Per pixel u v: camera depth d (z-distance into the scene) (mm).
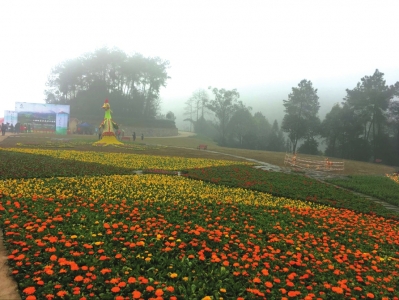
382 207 12555
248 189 14242
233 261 6141
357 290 5379
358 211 11562
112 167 18062
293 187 15227
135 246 6410
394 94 52375
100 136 44469
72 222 7672
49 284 4848
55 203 9320
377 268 6438
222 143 77625
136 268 5562
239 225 8523
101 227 7352
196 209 9844
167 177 15891
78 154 24969
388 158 51375
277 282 5371
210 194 12312
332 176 21797
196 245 6668
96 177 14367
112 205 9477
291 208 10977
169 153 32750
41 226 7125
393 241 8234
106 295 4660
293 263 6129
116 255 5848
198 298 4770
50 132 60562
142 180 14258
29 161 17922
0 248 6184
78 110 77312
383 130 55969
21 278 5117
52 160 19156
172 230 7562
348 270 6152
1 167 15031
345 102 57594
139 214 8688
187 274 5504
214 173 18062
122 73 79375
